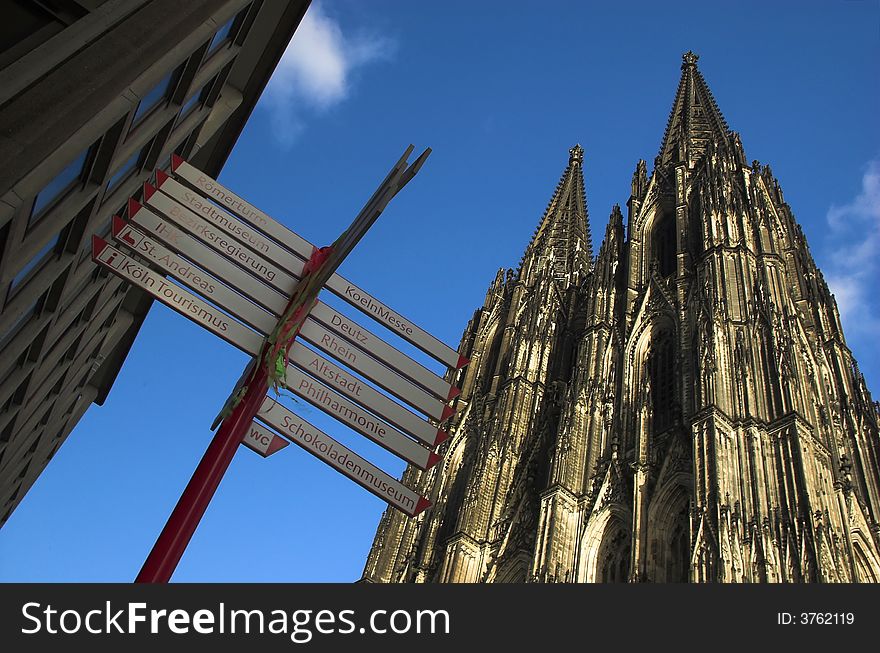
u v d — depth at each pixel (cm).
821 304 8538
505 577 7644
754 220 8356
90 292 3569
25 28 2130
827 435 6506
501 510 8438
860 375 8100
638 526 6309
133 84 2364
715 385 6469
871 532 6184
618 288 9469
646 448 6950
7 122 2023
